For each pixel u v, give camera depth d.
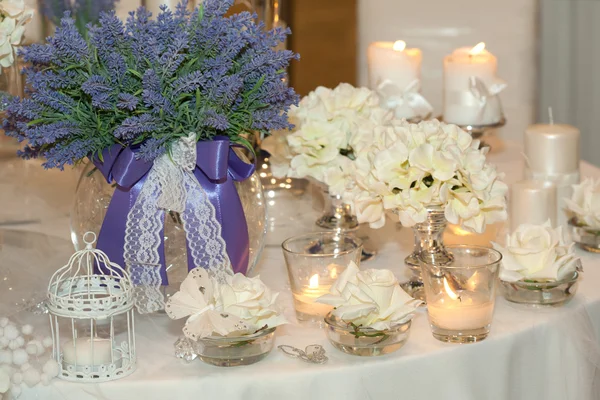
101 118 1.02
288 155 1.33
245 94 1.05
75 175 1.54
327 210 1.40
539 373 1.08
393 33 2.96
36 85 0.99
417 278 1.17
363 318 0.96
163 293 1.06
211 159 1.03
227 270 1.06
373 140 1.16
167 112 0.99
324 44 3.23
